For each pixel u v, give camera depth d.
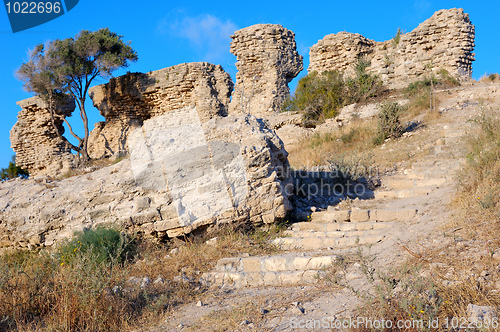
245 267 6.15
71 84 27.70
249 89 26.38
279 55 26.48
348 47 25.27
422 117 15.42
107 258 6.68
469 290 3.92
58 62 26.91
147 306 5.09
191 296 5.50
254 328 4.14
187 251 7.02
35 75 26.48
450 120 13.79
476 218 5.66
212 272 6.12
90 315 4.73
